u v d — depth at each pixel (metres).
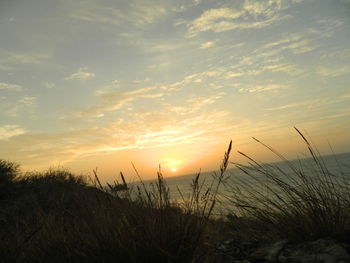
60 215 3.14
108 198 2.57
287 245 2.29
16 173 9.09
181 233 2.19
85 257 2.14
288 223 2.56
